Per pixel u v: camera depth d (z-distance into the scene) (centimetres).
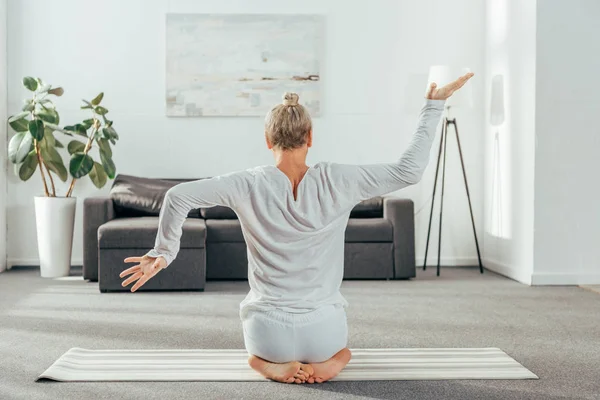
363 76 676
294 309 263
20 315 421
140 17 665
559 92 551
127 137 668
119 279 521
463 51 679
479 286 552
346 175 259
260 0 670
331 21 674
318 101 673
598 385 274
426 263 683
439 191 685
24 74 660
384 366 298
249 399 254
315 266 263
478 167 682
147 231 523
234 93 668
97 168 631
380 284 562
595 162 554
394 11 677
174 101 665
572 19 548
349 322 404
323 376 271
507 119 614
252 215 258
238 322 404
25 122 604
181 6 666
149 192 607
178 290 533
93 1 663
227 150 672
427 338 360
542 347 340
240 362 305
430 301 479
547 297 496
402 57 677
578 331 378
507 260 612
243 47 667
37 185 662
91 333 369
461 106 629
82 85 665
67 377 279
